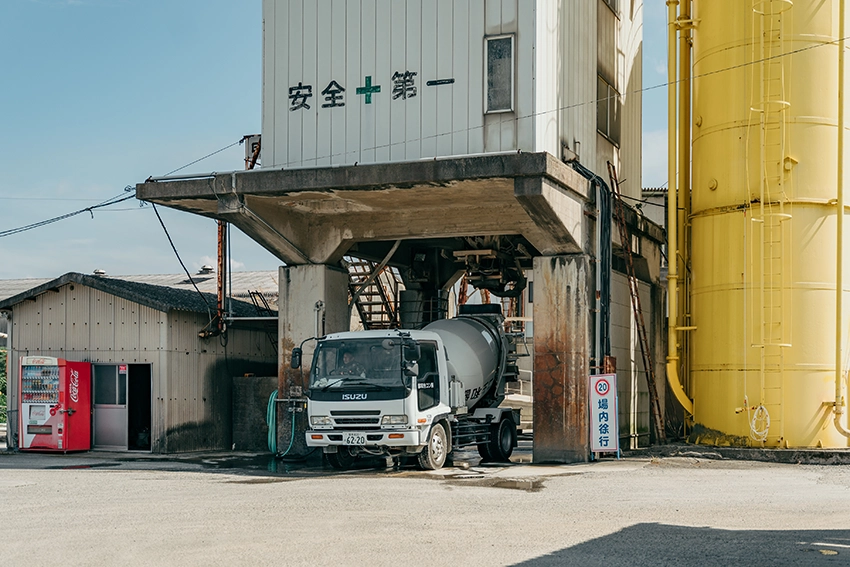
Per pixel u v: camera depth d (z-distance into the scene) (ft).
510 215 74.33
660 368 98.53
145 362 83.10
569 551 32.42
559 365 71.72
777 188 71.56
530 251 89.56
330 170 68.74
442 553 32.09
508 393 114.01
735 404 72.23
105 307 84.89
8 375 88.22
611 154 86.12
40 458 77.51
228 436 89.40
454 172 65.16
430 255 91.30
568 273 72.23
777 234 71.36
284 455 77.87
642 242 92.73
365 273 94.07
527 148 66.59
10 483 55.98
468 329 75.82
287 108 73.56
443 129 68.90
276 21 74.43
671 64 79.51
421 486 54.03
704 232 75.77
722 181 74.23
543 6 68.33
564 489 52.34
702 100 76.79
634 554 31.83
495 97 67.67
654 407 84.58
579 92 76.59
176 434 83.05
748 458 69.46
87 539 35.17
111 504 45.57
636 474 61.16
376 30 71.41
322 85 72.64
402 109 70.18
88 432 83.51
